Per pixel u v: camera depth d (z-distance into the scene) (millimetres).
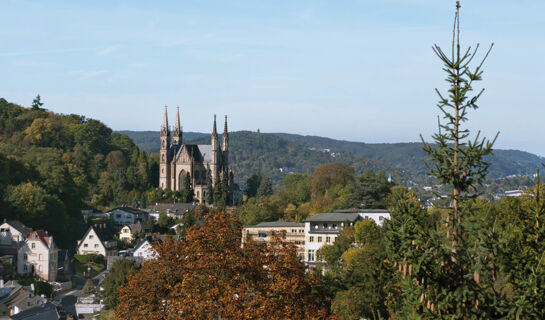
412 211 30109
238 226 51375
